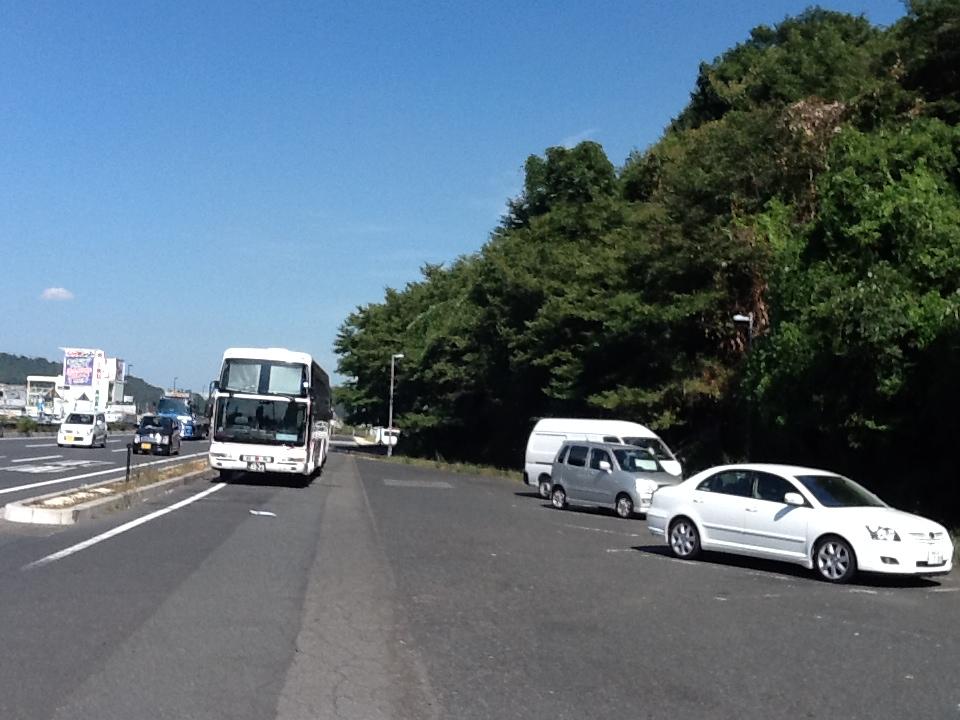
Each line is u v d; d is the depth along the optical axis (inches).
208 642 346.6
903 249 847.1
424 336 2802.7
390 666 324.8
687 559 644.1
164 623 373.4
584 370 1546.5
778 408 952.9
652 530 670.5
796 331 907.4
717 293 1250.6
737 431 1277.1
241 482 1195.3
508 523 853.8
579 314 1566.2
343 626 382.9
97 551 549.0
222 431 1147.9
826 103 1256.2
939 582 585.6
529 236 2016.5
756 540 603.5
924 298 805.9
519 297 1897.1
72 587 437.4
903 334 809.5
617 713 279.6
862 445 945.5
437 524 810.8
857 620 443.2
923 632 420.8
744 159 1307.8
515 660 338.6
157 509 804.6
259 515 800.9
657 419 1336.1
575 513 1019.9
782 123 1262.3
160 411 3061.0
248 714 266.4
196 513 788.0
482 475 1873.8
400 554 605.0
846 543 557.0
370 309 3336.6
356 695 288.7
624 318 1358.3
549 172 2237.9
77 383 3627.0
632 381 1428.4
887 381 834.2
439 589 478.6
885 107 1130.0
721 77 1966.0
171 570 494.9
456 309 2514.8
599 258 1637.6
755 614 448.1
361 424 3449.8
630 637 384.5
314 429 1268.5
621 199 1907.0
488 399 2290.8
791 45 1649.9
